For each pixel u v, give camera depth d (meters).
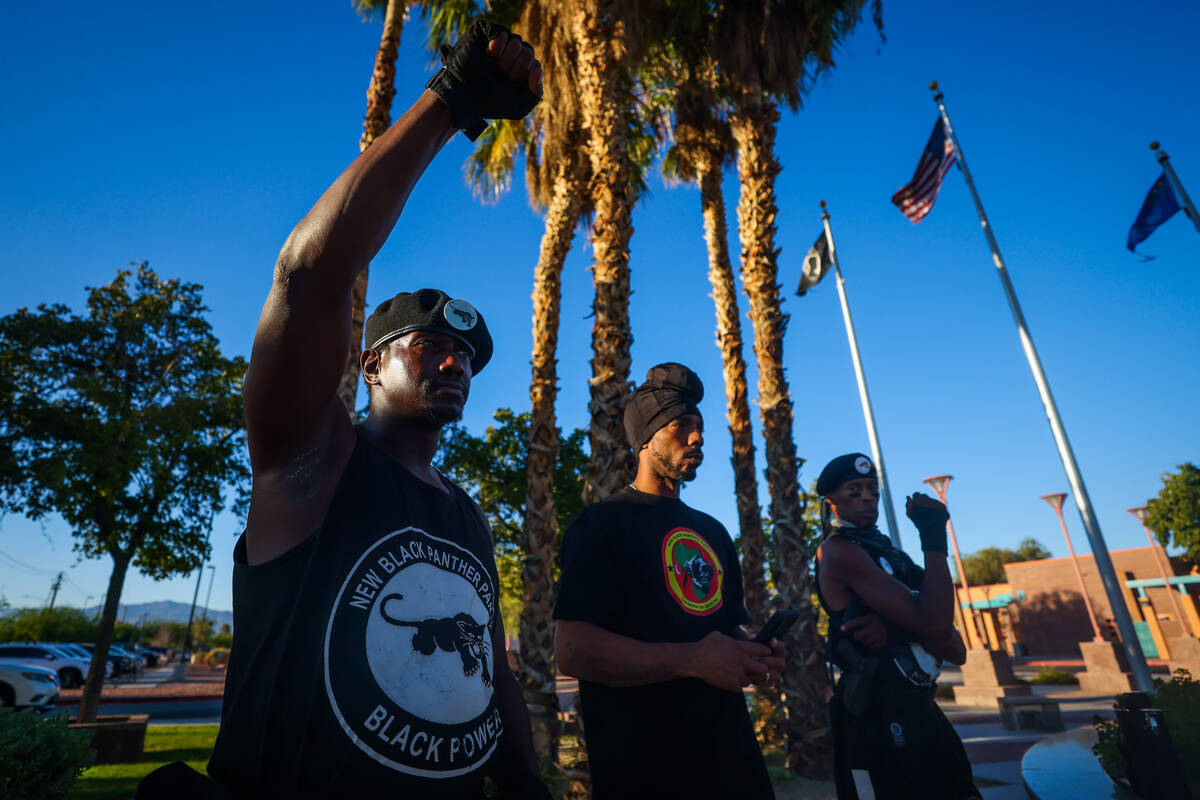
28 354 12.95
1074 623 36.03
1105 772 3.62
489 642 1.12
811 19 8.06
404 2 8.85
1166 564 30.19
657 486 2.20
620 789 1.76
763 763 1.87
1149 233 11.34
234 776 0.91
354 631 0.93
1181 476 29.56
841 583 2.61
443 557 1.10
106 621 12.75
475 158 11.29
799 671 6.48
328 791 0.86
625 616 1.94
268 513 1.00
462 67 0.98
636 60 7.47
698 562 2.08
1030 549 63.50
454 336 1.29
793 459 7.16
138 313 13.78
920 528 2.58
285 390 0.91
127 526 12.43
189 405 13.47
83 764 3.75
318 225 0.90
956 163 12.07
